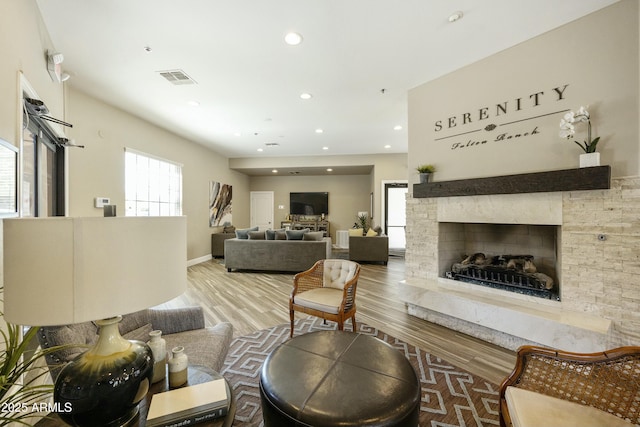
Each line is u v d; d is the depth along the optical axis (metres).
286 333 2.79
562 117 2.33
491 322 2.47
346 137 6.02
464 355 2.35
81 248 0.68
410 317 3.22
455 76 3.06
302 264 5.45
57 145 3.29
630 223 2.00
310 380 1.32
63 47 2.68
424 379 2.01
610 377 1.18
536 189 2.37
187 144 6.22
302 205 9.70
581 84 2.23
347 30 2.43
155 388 1.13
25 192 2.36
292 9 2.17
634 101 2.01
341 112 4.46
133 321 1.77
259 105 4.14
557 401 1.17
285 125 5.17
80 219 0.68
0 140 1.43
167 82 3.41
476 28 2.39
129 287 0.74
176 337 1.79
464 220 2.93
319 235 5.78
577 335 2.00
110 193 4.17
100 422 0.82
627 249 2.01
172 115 4.62
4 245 0.69
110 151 4.18
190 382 1.16
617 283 2.05
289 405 1.17
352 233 6.82
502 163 2.70
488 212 2.74
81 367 0.82
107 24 2.35
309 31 2.44
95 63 2.96
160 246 0.82
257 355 2.35
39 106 2.05
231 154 7.89
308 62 2.94
